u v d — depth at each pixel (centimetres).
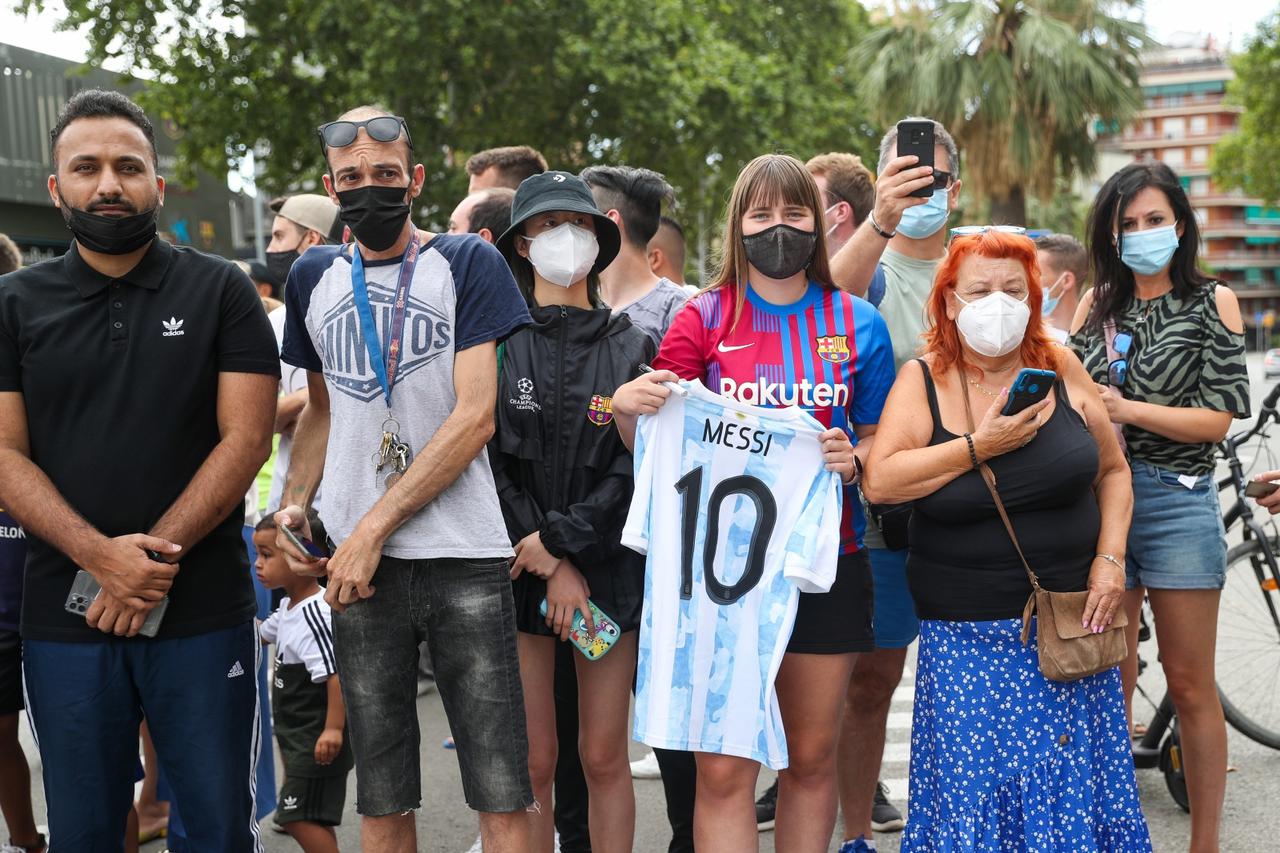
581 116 2169
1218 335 373
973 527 313
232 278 317
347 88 2019
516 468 352
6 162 1756
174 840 372
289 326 330
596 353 353
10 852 401
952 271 321
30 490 299
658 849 437
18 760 397
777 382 325
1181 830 430
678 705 313
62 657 304
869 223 356
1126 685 412
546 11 1984
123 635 302
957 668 314
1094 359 397
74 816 306
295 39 2003
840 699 327
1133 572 393
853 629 326
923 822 321
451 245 316
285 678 386
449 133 2042
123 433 304
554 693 379
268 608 461
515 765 312
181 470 310
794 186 321
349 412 312
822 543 310
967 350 325
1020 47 1942
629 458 350
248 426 315
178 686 309
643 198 429
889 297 408
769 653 311
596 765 352
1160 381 378
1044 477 307
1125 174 386
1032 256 318
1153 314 387
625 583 349
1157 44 2022
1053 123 1970
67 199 298
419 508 304
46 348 303
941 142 396
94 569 296
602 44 2002
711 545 317
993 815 309
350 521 312
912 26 2039
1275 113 3244
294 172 2123
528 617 348
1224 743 376
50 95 1852
